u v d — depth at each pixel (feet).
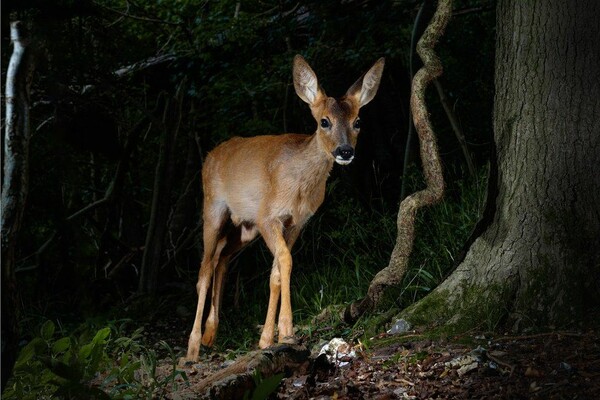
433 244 23.47
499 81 19.19
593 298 17.35
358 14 33.73
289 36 35.24
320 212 31.32
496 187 19.16
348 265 26.66
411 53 28.89
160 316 29.55
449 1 19.69
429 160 19.04
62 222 33.88
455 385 15.03
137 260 34.81
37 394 14.58
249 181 22.90
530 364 15.39
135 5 35.94
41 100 32.45
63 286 34.12
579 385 14.11
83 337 15.02
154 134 40.70
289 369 16.25
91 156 37.76
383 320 19.42
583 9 17.84
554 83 18.07
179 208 34.99
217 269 24.23
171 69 37.93
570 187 17.94
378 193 35.29
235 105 35.09
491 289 18.22
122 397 13.99
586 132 17.88
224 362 20.17
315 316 22.07
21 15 24.50
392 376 16.03
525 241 18.15
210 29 34.32
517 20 18.65
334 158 20.95
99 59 33.09
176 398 14.52
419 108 19.15
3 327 10.43
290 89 35.86
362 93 22.41
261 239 31.37
